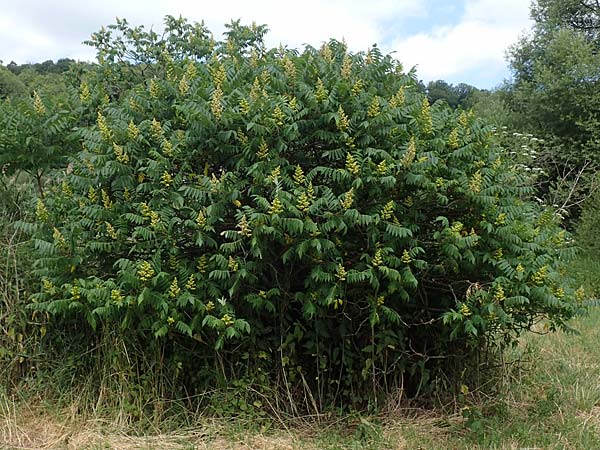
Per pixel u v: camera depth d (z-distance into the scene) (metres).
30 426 4.09
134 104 4.36
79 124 4.97
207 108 3.99
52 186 4.98
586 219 11.32
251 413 4.10
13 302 4.53
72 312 4.37
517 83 17.34
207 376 4.27
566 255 4.46
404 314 4.39
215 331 4.12
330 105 3.98
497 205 4.21
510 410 4.48
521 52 17.58
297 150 4.12
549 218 4.68
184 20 7.40
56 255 4.11
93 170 4.15
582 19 18.06
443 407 4.43
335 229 3.84
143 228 3.87
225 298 4.03
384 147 4.02
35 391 4.38
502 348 4.78
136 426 4.06
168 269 4.00
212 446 3.85
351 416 4.21
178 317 3.85
